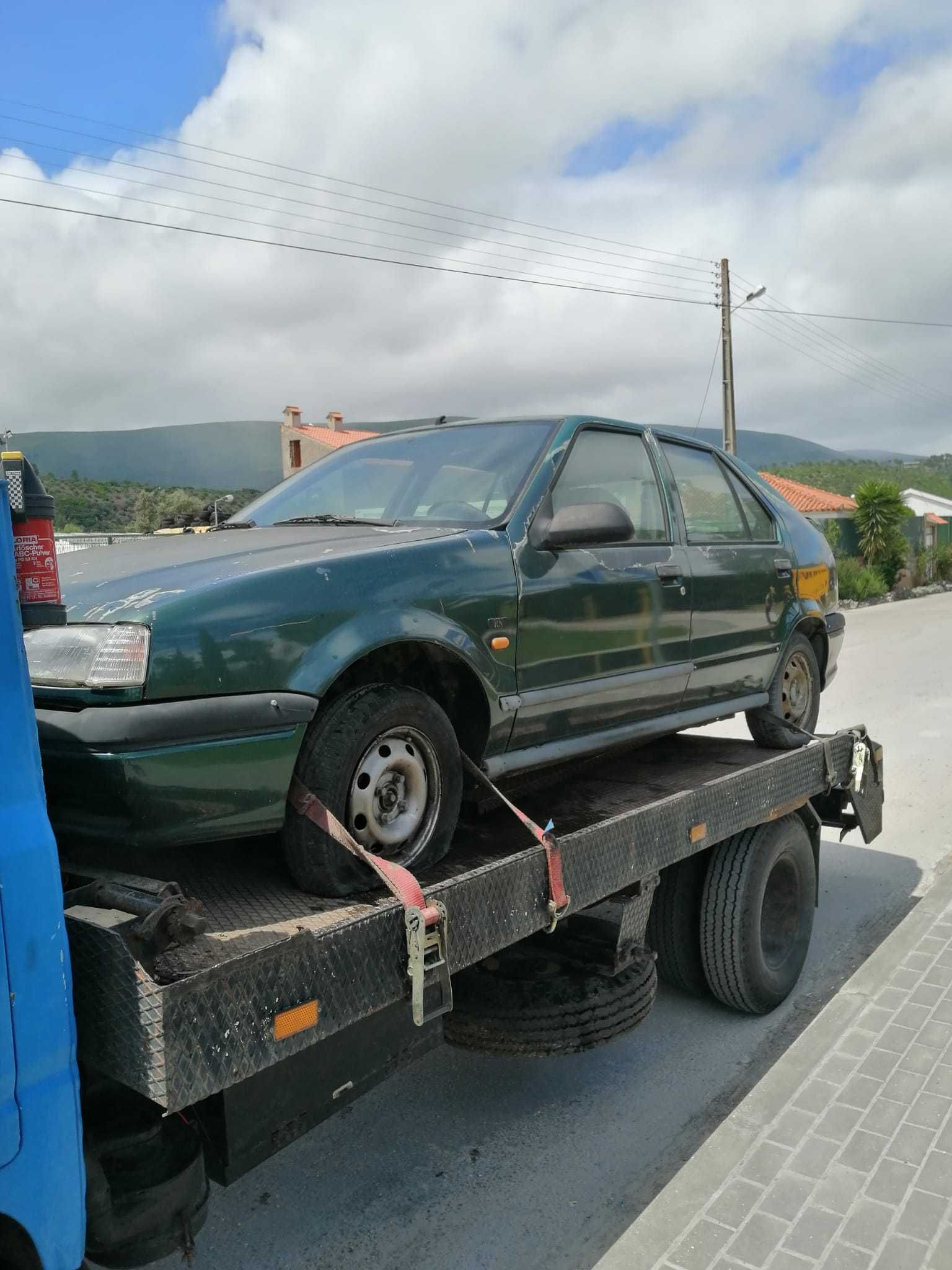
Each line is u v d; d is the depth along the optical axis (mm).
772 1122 2998
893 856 6406
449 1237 3000
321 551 2947
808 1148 2867
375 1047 2629
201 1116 2322
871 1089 3152
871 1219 2574
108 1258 2176
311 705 2586
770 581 4883
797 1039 3467
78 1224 1862
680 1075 3945
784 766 4504
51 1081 1813
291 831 2633
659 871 3572
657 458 4379
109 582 2648
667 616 4055
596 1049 3756
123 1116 2174
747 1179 2744
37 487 2031
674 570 4113
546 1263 2889
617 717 3881
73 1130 1853
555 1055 3371
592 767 4547
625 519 3396
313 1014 2219
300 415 52344
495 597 3232
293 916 2465
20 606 1984
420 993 2455
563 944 3531
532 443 3771
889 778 8078
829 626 5512
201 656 2420
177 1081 1909
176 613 2412
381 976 2418
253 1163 2350
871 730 9797
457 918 2633
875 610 27344
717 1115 3658
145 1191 2168
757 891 4258
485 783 3111
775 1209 2623
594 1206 3146
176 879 2768
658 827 3564
